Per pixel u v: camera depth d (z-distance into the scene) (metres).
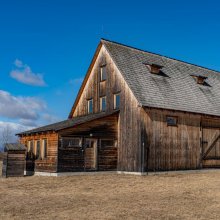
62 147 23.83
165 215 11.79
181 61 33.91
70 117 32.56
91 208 12.85
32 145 27.91
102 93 28.48
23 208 12.86
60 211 12.34
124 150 25.44
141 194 16.06
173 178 22.36
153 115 24.95
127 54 29.09
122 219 11.19
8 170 23.97
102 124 25.58
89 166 27.27
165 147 25.27
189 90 29.44
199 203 13.91
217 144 28.89
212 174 25.30
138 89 25.48
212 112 28.55
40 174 25.39
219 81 35.06
